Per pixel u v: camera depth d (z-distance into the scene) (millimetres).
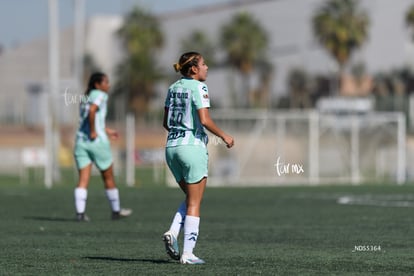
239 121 100062
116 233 35562
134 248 29906
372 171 104188
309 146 89812
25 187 77688
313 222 40625
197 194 25203
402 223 39844
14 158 143750
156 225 39250
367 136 104438
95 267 24719
